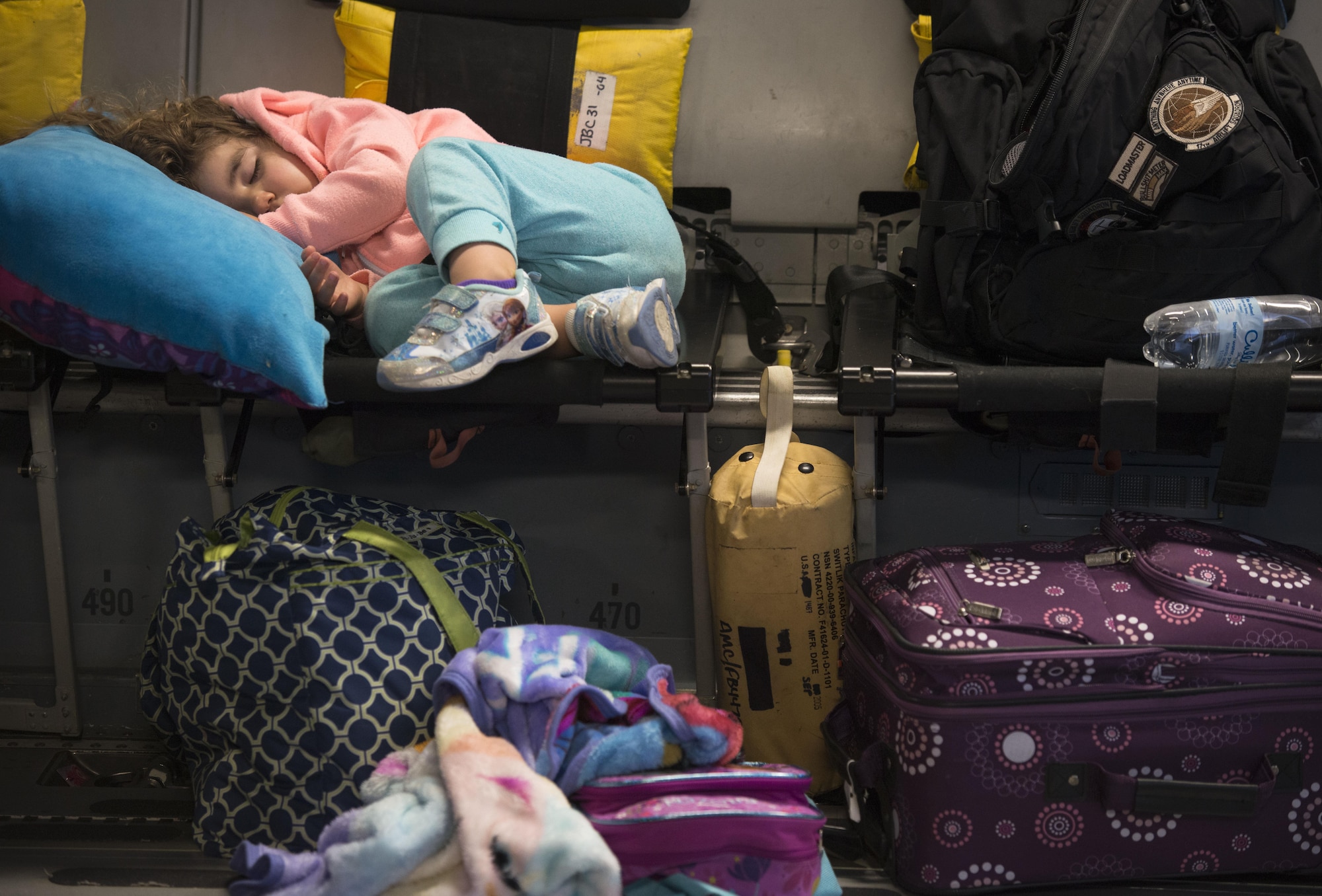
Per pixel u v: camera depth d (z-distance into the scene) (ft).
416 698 4.55
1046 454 5.60
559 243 4.92
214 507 5.57
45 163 4.34
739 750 4.33
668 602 5.82
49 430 5.45
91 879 4.32
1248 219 4.69
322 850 3.90
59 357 5.25
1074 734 4.15
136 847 4.64
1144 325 4.91
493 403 4.73
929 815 4.22
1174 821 4.20
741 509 4.95
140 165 4.66
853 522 5.32
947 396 4.67
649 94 6.23
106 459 5.85
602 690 4.18
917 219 6.42
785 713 5.18
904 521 5.68
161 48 6.36
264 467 5.84
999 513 5.65
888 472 5.66
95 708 5.91
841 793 5.27
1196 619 4.17
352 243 5.19
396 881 3.72
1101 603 4.27
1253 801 4.09
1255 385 4.46
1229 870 4.27
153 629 5.02
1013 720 4.13
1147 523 4.76
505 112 6.20
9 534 5.90
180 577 4.68
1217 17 5.16
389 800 3.86
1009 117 5.09
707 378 4.57
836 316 5.79
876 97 6.37
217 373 4.46
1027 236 5.21
